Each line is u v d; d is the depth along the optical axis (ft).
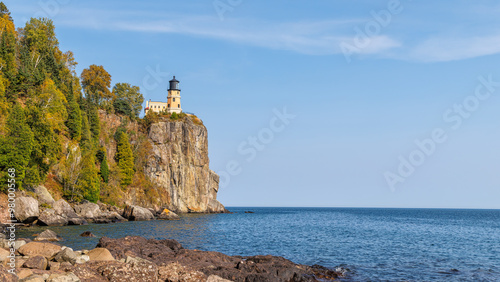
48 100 296.10
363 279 107.04
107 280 73.97
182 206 518.78
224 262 102.83
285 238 210.59
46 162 281.33
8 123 239.09
